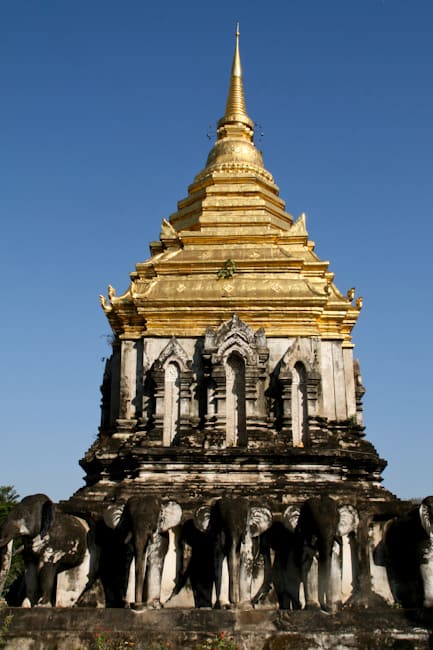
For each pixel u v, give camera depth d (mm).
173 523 23891
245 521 23047
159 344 31109
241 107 42406
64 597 24703
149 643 20969
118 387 32594
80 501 26281
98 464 29812
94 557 25172
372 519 25625
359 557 24781
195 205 37312
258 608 23281
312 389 29953
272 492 26438
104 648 20844
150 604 22781
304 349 30609
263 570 24641
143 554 22469
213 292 31797
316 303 30953
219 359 29734
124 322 32188
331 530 22828
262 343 30125
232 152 39594
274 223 36125
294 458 27797
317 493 26469
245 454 27578
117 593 24641
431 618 21719
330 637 21094
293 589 24359
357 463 29828
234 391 29812
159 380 29891
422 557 23516
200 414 29953
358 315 34125
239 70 43594
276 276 32500
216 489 26844
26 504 23391
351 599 24266
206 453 27594
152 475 27531
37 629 21609
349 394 33438
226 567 23109
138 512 23109
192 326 31203
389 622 21828
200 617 21578
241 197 36812
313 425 29422
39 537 23688
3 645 21188
